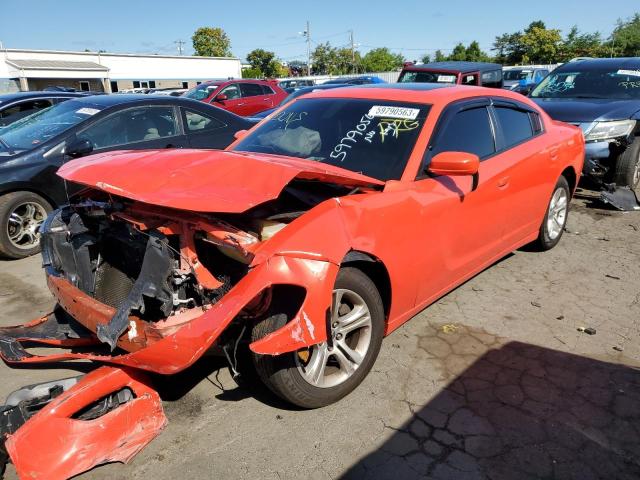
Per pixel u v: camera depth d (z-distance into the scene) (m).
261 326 2.43
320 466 2.40
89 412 2.51
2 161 5.11
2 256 5.20
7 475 2.36
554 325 3.69
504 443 2.54
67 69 42.56
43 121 5.92
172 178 2.49
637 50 51.97
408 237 2.99
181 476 2.34
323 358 2.68
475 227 3.63
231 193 2.43
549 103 7.61
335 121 3.62
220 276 2.58
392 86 3.99
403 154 3.21
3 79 42.41
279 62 70.25
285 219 2.62
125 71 45.84
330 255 2.50
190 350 2.27
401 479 2.33
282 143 3.64
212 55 67.06
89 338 3.13
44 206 5.35
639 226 6.01
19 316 3.93
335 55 74.69
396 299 3.04
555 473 2.36
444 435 2.59
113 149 5.64
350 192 2.92
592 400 2.86
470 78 11.98
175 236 2.61
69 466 2.29
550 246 5.10
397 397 2.88
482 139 3.80
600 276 4.57
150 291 2.39
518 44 55.16
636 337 3.54
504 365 3.19
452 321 3.74
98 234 2.95
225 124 6.54
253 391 2.95
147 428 2.56
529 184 4.23
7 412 2.42
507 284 4.38
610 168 6.89
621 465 2.41
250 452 2.48
